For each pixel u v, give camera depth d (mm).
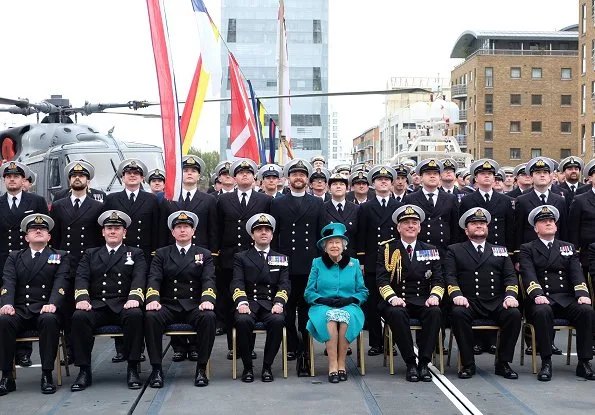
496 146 71938
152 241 9844
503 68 71688
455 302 8641
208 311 8391
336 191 9961
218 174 12773
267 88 65875
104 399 7777
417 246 9031
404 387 8195
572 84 71688
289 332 9602
